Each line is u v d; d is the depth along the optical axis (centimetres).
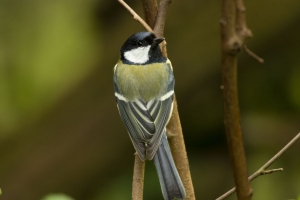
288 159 1177
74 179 1269
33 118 1269
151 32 673
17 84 1252
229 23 384
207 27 1184
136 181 648
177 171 645
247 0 1168
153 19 702
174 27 1185
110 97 1252
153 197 1116
